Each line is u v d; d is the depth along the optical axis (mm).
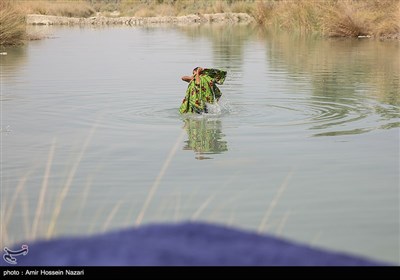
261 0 58500
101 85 19922
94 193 8625
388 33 40375
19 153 11062
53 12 78000
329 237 6809
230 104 16000
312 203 8062
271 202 8094
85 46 37375
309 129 12914
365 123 13492
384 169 9766
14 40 38062
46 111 15289
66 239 2842
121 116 14555
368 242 6641
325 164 10070
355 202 8086
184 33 49656
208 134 12508
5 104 16406
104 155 10836
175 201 8203
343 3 44188
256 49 33719
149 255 2572
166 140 11984
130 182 9148
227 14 69875
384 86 19172
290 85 19516
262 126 13242
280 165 10023
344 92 18016
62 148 11406
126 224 7246
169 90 18672
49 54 32125
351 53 30875
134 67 25484
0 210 7867
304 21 47406
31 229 7004
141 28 58969
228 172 9633
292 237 6773
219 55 30484
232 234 2830
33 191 8781
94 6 94750
